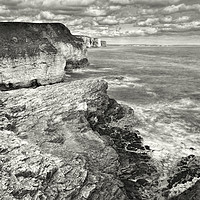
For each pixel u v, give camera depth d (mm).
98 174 17016
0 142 17141
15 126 21297
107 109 31359
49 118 23078
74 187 14984
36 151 17094
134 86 54938
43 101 26500
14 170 14578
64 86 31188
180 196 18672
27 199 13234
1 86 44688
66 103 26266
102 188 16266
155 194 19938
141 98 45656
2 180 13703
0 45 46781
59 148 18875
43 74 48875
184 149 27016
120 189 17516
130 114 33594
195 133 31000
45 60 48719
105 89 32188
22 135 19953
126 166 22594
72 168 16266
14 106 24750
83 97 27969
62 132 21375
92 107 27703
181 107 40969
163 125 33312
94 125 26859
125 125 31328
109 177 17375
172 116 36688
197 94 49094
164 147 27344
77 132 21734
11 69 44719
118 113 32188
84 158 17906
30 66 46906
